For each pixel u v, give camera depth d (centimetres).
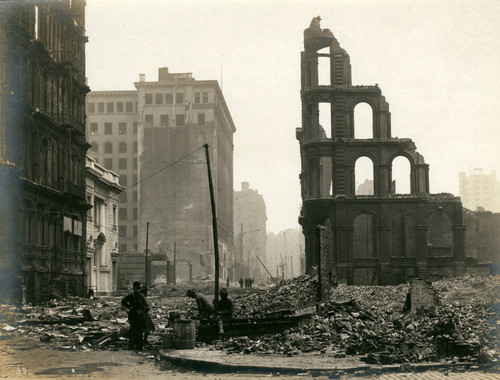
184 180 12694
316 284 4244
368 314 2483
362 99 6919
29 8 4419
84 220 5719
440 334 1705
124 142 13650
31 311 3466
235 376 1387
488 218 7369
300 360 1548
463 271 6612
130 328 2009
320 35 6988
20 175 4156
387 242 6719
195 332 2042
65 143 5253
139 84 13038
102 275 6950
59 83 5181
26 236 4378
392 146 6844
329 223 7319
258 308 3572
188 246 12488
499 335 1980
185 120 12912
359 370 1412
